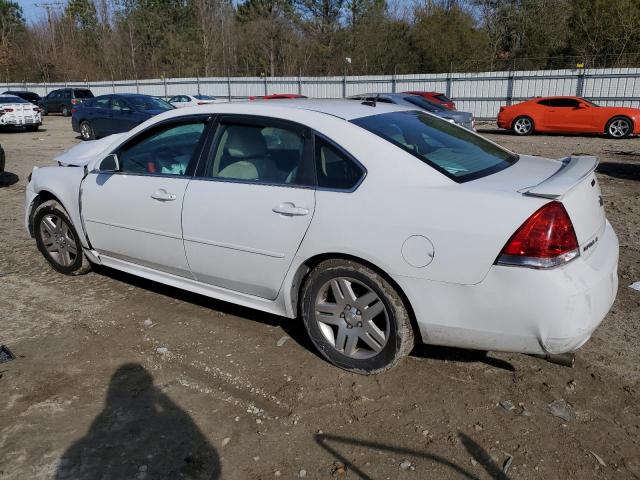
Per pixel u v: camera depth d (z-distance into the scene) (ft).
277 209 10.81
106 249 14.46
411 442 9.02
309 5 157.38
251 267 11.50
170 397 10.30
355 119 11.03
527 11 118.11
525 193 9.02
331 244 10.23
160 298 14.71
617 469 8.38
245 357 11.65
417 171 9.89
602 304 9.20
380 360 10.44
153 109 54.24
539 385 10.49
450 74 86.79
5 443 9.10
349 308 10.61
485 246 8.94
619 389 10.34
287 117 11.25
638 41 101.24
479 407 9.86
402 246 9.56
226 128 12.04
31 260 17.94
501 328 9.14
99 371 11.21
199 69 170.71
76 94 104.42
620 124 59.16
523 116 64.49
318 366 11.25
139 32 183.62
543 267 8.68
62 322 13.39
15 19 223.10
